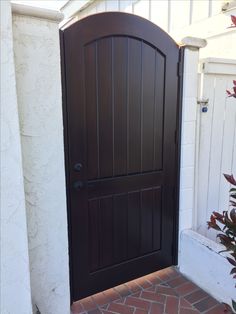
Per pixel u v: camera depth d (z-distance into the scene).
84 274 2.18
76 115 1.92
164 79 2.26
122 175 2.21
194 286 2.38
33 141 1.64
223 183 2.79
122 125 2.14
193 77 2.37
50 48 1.60
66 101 1.87
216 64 2.43
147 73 2.17
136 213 2.35
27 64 1.55
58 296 1.92
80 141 1.97
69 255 2.08
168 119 2.35
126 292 2.32
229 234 1.63
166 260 2.61
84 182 2.05
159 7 3.71
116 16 1.94
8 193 1.41
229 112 2.66
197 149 2.55
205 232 2.75
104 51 1.95
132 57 2.08
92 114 1.99
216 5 2.92
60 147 1.74
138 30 2.05
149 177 2.35
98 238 2.20
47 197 1.75
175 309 2.12
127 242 2.35
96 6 5.02
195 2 3.16
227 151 2.75
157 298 2.24
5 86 1.33
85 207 2.09
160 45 2.17
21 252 1.49
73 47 1.83
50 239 1.81
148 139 2.29
